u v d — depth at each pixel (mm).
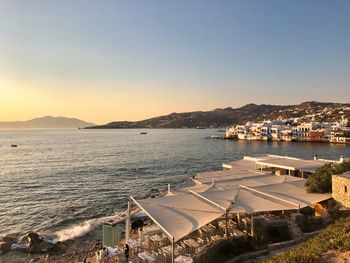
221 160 93875
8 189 55812
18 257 26734
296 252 14148
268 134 176125
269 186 29516
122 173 71875
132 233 31016
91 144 169875
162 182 60656
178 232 18297
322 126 164125
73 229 33344
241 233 23438
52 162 94312
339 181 25719
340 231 16328
